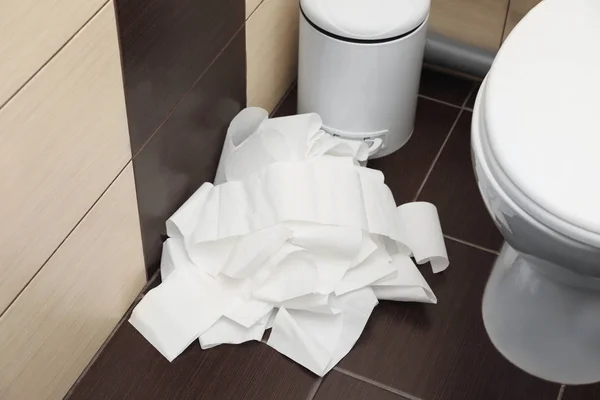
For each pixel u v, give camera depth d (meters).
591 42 1.16
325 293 1.33
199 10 1.24
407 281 1.39
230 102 1.48
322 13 1.43
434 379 1.31
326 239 1.35
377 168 1.62
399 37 1.44
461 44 1.73
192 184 1.44
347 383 1.30
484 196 1.11
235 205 1.39
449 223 1.53
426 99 1.75
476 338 1.36
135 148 1.20
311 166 1.40
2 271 1.00
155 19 1.12
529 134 1.04
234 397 1.28
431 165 1.63
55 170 1.02
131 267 1.33
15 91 0.91
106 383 1.28
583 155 1.02
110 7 1.01
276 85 1.68
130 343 1.33
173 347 1.31
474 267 1.46
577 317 1.38
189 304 1.34
